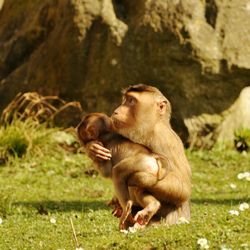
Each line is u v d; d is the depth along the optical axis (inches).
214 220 394.3
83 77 821.9
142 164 407.5
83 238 426.9
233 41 780.0
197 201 619.5
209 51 774.5
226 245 355.3
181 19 776.9
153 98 426.9
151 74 788.6
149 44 784.9
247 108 848.3
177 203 418.3
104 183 705.6
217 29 780.6
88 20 819.4
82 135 429.4
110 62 802.2
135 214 419.2
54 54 843.4
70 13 828.0
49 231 470.0
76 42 821.9
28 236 455.8
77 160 766.5
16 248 426.0
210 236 368.5
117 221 488.7
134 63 792.9
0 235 464.8
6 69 892.0
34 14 890.1
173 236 375.2
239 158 793.6
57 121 832.9
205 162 780.6
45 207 589.0
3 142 774.5
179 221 405.4
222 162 781.3
